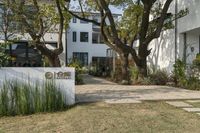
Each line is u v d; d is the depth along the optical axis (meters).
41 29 17.00
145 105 10.48
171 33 21.81
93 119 8.69
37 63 25.09
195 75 17.25
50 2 19.12
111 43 20.31
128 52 19.12
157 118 8.80
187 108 10.12
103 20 18.88
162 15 18.20
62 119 8.89
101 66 30.70
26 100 9.91
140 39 18.80
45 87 10.20
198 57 17.73
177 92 13.79
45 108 10.05
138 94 12.95
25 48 25.17
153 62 24.67
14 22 18.19
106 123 8.31
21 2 16.38
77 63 21.97
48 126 8.25
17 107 9.86
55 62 17.31
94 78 25.45
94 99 11.56
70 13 19.59
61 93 10.38
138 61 18.91
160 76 18.58
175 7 21.06
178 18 19.84
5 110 9.75
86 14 22.22
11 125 8.50
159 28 18.33
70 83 10.63
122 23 23.17
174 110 9.82
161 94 12.98
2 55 10.92
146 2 18.38
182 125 8.18
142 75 18.77
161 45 23.36
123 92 13.63
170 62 21.81
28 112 9.90
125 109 9.84
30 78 10.28
